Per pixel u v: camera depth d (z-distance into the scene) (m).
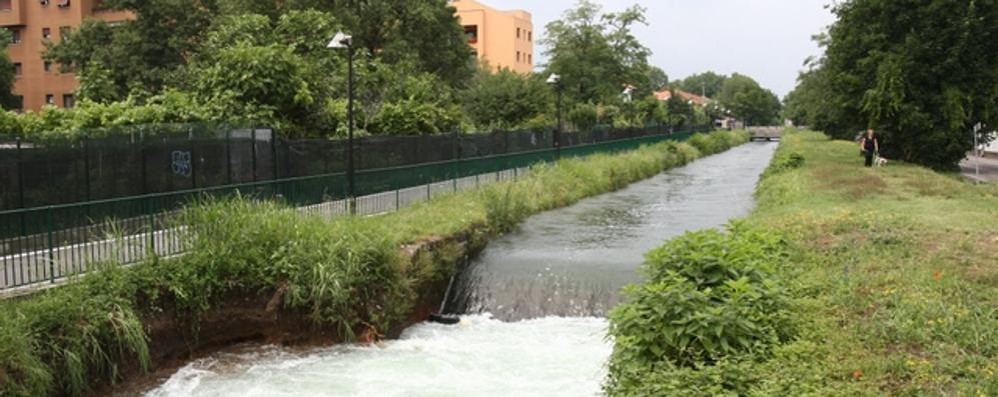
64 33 46.53
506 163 28.34
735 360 6.87
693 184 34.41
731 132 92.38
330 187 18.31
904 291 9.03
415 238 15.12
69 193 14.38
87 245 11.33
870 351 7.07
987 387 5.92
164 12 39.97
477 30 84.06
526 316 14.09
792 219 15.39
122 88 39.06
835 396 5.93
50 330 9.36
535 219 22.20
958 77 29.02
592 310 13.95
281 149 18.12
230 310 11.91
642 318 7.57
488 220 18.97
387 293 12.89
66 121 20.17
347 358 11.63
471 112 44.62
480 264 15.81
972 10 27.97
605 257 16.06
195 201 13.30
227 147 17.09
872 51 29.95
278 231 12.77
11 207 13.49
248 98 21.11
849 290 9.24
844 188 21.70
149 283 10.97
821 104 53.47
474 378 10.66
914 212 16.20
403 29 42.34
